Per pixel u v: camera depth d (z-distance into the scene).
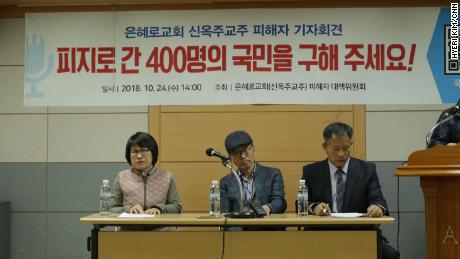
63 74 4.98
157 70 4.94
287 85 4.87
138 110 4.96
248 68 4.89
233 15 4.91
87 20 4.98
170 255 3.31
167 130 4.94
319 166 4.02
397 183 4.83
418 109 4.84
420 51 4.82
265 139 4.89
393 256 3.75
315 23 4.86
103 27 4.97
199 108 4.93
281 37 4.88
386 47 4.83
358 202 3.90
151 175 4.06
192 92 4.92
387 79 4.83
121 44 4.95
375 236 3.24
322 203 3.58
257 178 4.07
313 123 4.87
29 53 4.99
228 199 4.05
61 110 5.00
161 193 4.04
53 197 4.98
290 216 3.45
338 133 3.82
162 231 3.33
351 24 4.85
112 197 4.04
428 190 3.17
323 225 3.25
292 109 4.88
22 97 5.02
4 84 5.04
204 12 4.93
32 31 5.00
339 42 4.85
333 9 4.86
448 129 3.97
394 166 4.84
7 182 5.01
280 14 4.88
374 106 4.85
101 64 4.96
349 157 4.02
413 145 4.83
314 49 4.86
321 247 3.26
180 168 4.93
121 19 4.96
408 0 4.84
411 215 4.81
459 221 3.11
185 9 4.93
